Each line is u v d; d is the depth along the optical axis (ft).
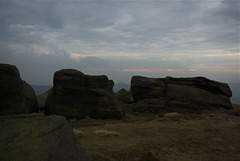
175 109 109.60
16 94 73.51
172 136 40.57
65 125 17.67
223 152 33.09
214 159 29.58
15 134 13.65
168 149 32.22
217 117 75.87
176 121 67.21
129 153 27.58
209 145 36.47
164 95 121.29
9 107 69.46
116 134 40.01
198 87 123.34
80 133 38.50
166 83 130.93
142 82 127.65
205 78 124.36
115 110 85.66
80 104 83.97
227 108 111.45
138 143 32.99
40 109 105.91
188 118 74.79
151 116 101.40
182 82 127.34
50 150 12.36
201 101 109.40
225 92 120.88
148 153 27.66
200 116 81.35
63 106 81.76
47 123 16.49
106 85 92.63
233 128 52.90
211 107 108.27
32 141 13.10
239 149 35.01
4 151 11.32
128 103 152.76
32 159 10.94
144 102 118.11
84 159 15.30
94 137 37.27
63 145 14.29
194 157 30.01
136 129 47.42
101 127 52.65
